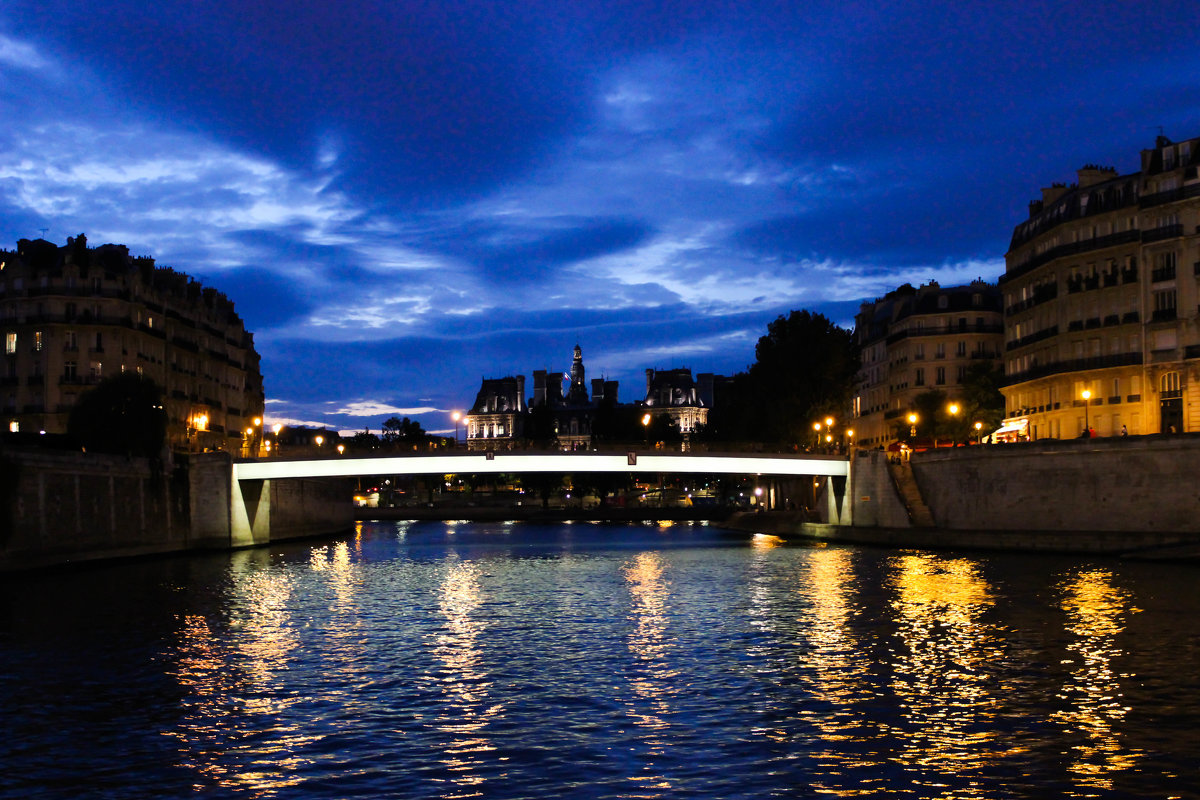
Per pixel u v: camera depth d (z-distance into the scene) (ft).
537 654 145.38
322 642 156.97
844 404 449.89
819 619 172.35
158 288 438.40
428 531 495.41
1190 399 313.32
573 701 117.80
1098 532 264.11
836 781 91.35
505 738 103.91
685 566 271.69
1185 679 123.95
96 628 170.50
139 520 304.91
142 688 126.31
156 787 91.40
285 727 108.68
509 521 599.57
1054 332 353.31
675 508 589.32
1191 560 238.68
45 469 256.73
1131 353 324.39
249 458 341.41
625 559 299.38
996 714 110.73
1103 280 336.29
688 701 117.39
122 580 242.17
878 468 340.39
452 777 92.79
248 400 560.61
